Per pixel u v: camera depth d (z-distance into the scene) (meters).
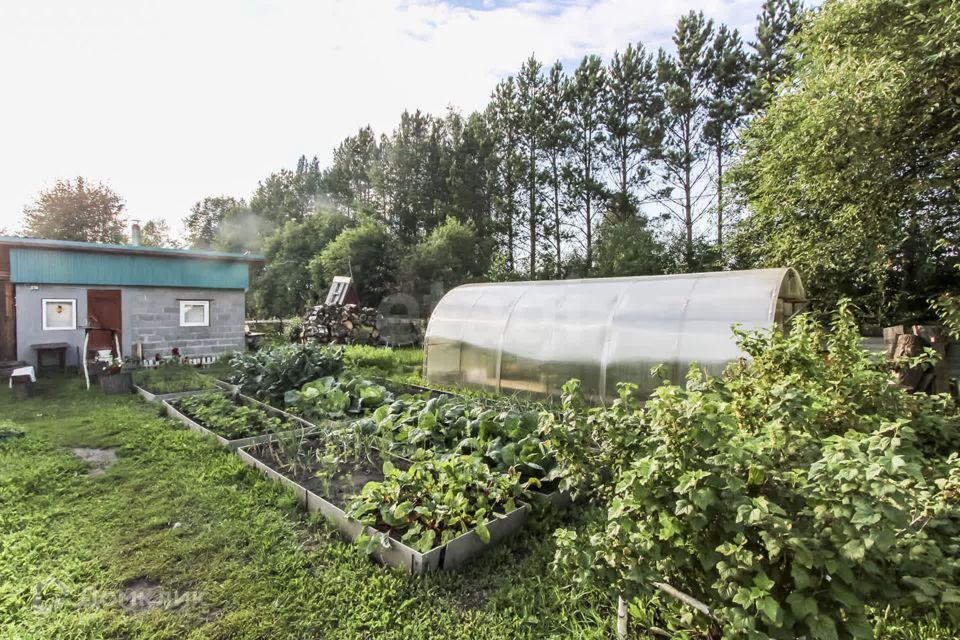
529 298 7.55
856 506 1.27
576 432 2.42
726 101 18.42
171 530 3.13
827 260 8.16
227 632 2.25
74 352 9.15
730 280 5.67
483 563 2.82
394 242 22.97
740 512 1.38
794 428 1.96
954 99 6.17
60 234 23.14
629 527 1.69
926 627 2.00
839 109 6.60
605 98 21.56
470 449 4.28
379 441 4.48
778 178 8.67
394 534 2.96
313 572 2.73
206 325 10.91
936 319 8.26
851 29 6.98
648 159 20.55
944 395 3.10
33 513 3.32
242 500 3.58
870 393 2.80
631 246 17.16
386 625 2.30
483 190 24.28
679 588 1.98
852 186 7.18
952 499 1.77
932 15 5.93
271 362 7.00
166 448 4.68
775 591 1.49
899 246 7.75
